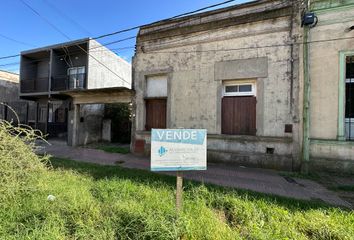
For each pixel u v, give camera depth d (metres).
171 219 3.10
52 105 17.44
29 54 17.11
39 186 4.26
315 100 7.15
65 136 16.25
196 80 9.00
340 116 6.86
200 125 8.84
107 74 17.00
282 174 6.82
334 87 6.96
